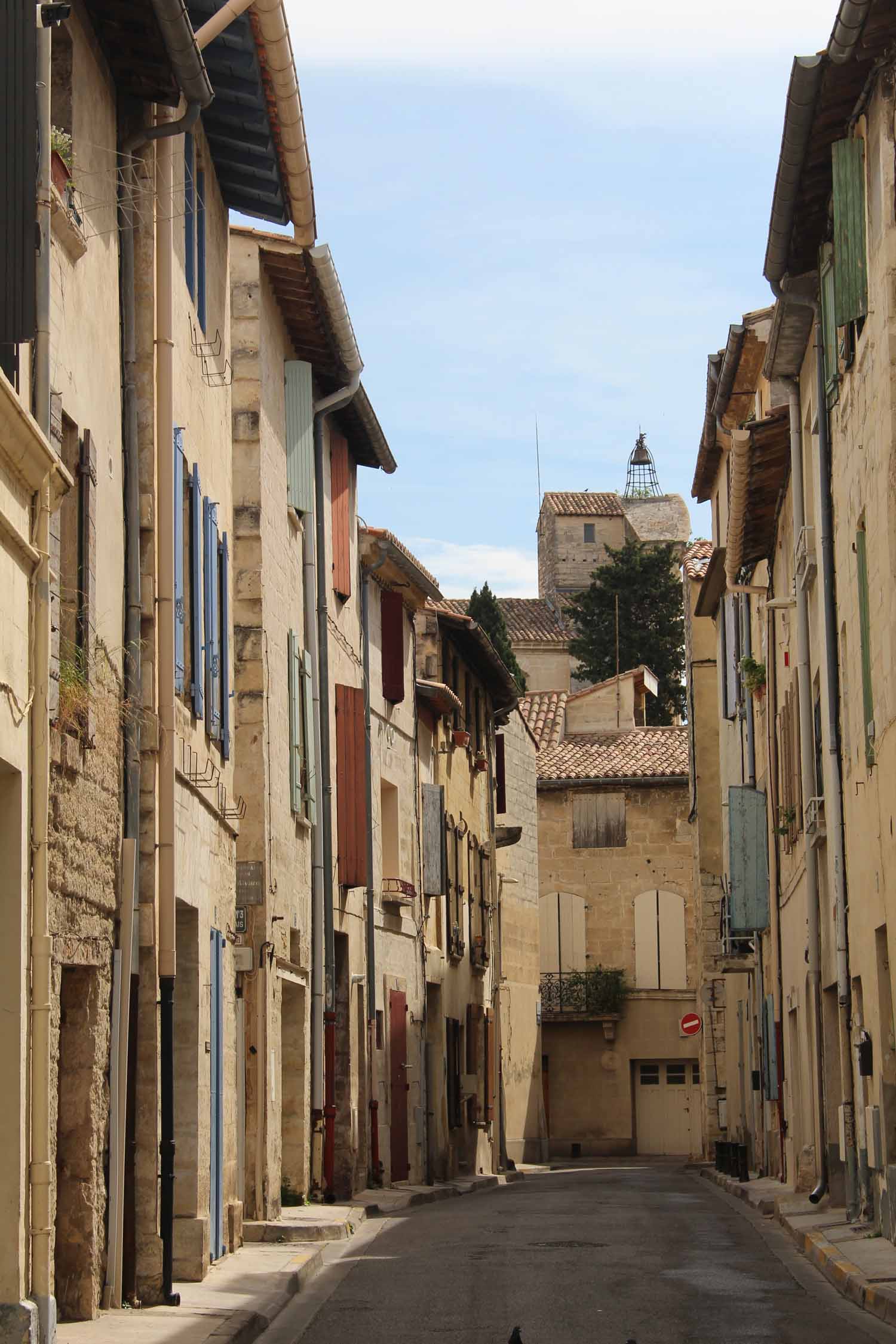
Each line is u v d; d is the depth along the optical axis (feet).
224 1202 61.72
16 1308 36.24
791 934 98.63
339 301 82.28
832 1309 48.32
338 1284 55.67
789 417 86.94
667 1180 130.52
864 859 67.87
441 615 135.03
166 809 51.42
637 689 234.79
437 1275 56.18
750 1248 65.26
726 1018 153.17
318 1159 85.46
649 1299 49.44
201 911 58.59
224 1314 46.16
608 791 207.10
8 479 36.83
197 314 61.26
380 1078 106.22
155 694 51.83
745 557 106.01
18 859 37.88
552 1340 42.19
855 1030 70.95
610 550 309.83
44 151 39.83
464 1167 135.33
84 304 46.98
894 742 59.67
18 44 38.91
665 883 205.05
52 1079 40.70
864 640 66.44
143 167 53.11
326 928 88.94
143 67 51.49
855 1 54.80
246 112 60.39
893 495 58.90
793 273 74.33
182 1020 57.16
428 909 126.31
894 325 58.70
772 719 103.50
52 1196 39.50
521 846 186.80
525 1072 182.91
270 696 76.84
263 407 77.87
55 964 41.27
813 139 65.21
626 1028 203.21
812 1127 90.63
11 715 37.19
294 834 82.23
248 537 76.02
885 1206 62.59
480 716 154.40
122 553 51.01
